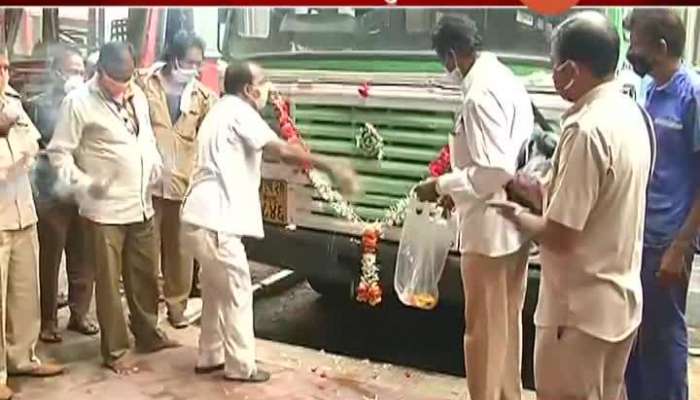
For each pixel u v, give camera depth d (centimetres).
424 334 402
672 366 296
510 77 296
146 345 410
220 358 390
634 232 242
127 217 389
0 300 360
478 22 297
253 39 384
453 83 338
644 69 276
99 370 389
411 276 361
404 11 321
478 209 303
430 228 353
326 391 367
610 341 243
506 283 311
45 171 379
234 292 375
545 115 303
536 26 294
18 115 353
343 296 420
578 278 241
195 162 379
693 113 277
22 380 379
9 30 311
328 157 390
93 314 424
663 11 263
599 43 235
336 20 376
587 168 230
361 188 386
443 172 350
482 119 288
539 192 262
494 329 315
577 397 248
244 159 370
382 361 397
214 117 369
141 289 407
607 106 235
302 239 402
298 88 392
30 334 381
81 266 416
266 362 396
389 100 373
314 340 417
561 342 247
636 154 236
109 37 346
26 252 373
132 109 387
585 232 238
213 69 394
